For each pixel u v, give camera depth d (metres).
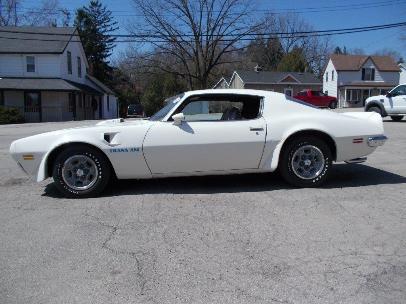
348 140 6.05
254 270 3.53
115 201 5.59
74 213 5.12
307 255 3.79
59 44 35.38
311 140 5.96
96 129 5.77
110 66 64.31
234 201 5.46
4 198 5.97
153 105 55.78
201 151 5.79
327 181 6.46
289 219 4.73
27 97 34.34
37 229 4.59
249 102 6.12
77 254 3.90
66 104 35.25
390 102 18.48
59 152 5.87
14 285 3.35
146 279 3.41
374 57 56.91
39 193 6.20
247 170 6.00
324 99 42.94
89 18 62.16
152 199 5.62
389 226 4.48
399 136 12.35
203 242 4.12
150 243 4.12
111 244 4.11
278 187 6.11
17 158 5.79
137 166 5.79
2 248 4.08
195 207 5.23
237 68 61.47
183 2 40.47
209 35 41.69
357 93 55.62
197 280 3.38
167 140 5.74
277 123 5.92
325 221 4.65
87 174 5.82
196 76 43.56
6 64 34.34
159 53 42.50
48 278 3.45
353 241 4.09
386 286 3.24
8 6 53.78
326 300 3.06
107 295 3.18
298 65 68.19
